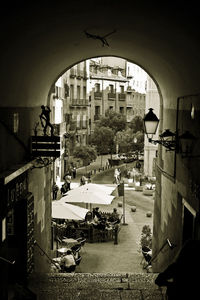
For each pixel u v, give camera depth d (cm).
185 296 485
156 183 1539
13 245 979
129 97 7600
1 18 607
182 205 988
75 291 903
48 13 704
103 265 1577
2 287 768
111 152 5338
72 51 1175
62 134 4256
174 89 1103
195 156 828
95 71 6700
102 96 6794
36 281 993
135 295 862
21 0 586
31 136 1054
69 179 3347
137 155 5288
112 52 1333
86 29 927
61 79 4391
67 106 5188
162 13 702
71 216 1744
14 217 978
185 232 966
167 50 930
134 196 3188
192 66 827
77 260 1541
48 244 1466
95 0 691
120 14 792
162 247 1269
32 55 898
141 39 981
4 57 724
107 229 1945
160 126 1429
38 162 1112
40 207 1252
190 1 587
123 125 5781
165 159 1294
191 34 712
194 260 493
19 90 913
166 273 514
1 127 765
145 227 1723
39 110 1205
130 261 1633
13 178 798
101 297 855
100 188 2139
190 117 893
